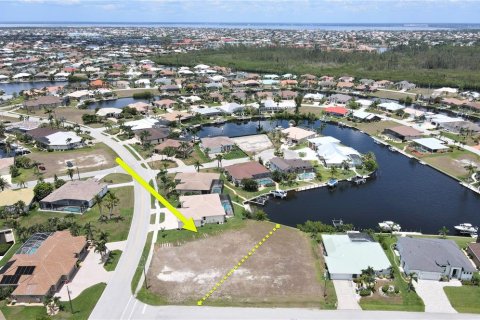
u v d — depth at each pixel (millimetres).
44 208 110375
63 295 75250
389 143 172625
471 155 156625
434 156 156750
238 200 118062
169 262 86250
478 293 77000
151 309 72000
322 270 83875
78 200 108500
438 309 72562
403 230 104375
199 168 140625
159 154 154750
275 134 180375
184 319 69500
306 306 73000
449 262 81812
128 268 83812
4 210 105750
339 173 138875
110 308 72000
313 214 113062
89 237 93875
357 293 76562
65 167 141375
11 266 79938
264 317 70125
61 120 196500
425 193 127250
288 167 134125
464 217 112438
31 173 135625
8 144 155125
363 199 122812
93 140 172000
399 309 72375
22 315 70500
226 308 72375
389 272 81938
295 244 93938
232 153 156375
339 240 91562
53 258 81562
